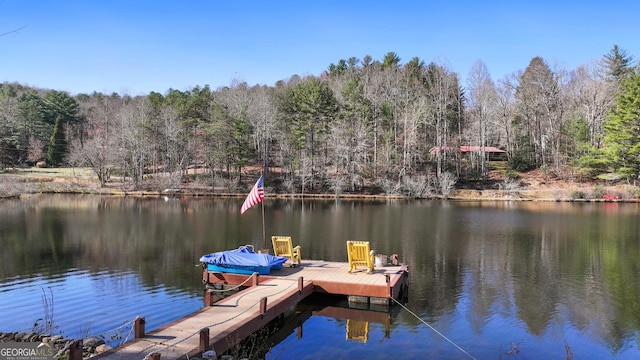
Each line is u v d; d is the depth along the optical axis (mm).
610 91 67438
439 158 64750
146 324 12094
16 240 24812
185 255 21000
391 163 67250
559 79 74000
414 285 16484
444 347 10805
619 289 15766
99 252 21609
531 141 74312
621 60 74062
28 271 17859
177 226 30641
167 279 16766
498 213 40656
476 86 73062
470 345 10930
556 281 16906
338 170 69500
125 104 91312
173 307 13570
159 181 64125
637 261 20312
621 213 40375
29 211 39406
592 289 15789
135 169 66500
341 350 10586
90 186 64812
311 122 67125
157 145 70875
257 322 10773
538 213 40562
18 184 61250
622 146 57438
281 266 16281
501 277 17547
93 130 90062
